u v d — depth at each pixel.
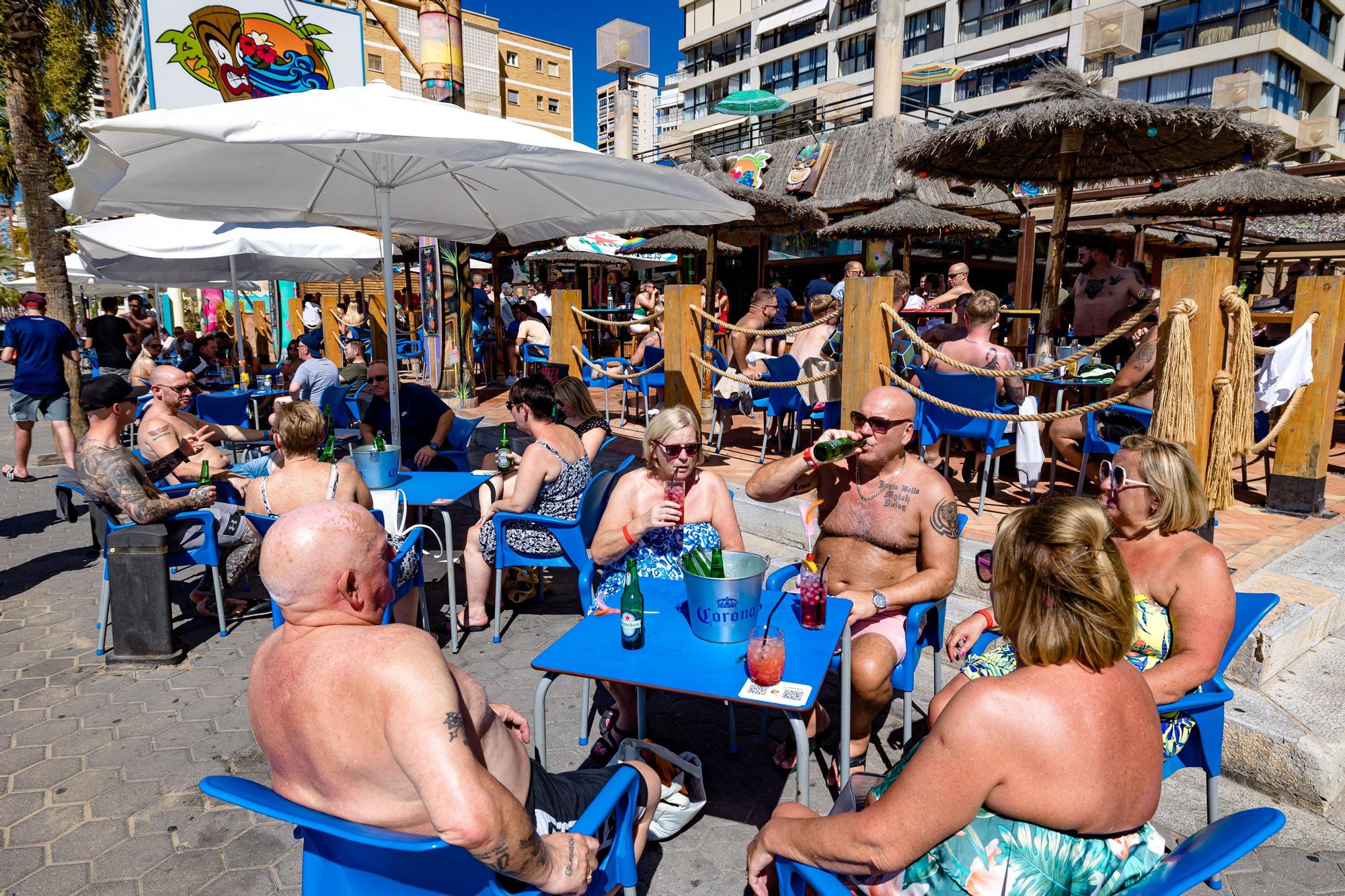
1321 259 16.20
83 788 2.91
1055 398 5.87
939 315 8.46
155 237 7.49
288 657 1.46
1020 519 1.51
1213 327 3.61
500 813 1.33
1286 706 3.02
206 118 3.27
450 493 4.28
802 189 15.41
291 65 11.19
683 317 6.50
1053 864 1.38
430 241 10.95
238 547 4.39
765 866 1.75
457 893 1.54
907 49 39.22
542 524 4.06
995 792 1.38
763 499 3.12
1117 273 6.69
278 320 15.06
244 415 7.75
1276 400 4.60
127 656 3.91
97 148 3.32
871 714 2.87
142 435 4.96
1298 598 3.51
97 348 10.88
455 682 1.43
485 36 47.53
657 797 2.18
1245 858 2.52
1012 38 33.94
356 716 1.37
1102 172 7.33
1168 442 2.30
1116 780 1.36
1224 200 8.02
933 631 3.13
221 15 10.49
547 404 4.10
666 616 2.60
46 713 3.45
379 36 41.78
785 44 46.78
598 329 13.85
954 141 5.82
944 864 1.44
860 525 3.03
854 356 4.82
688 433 2.82
